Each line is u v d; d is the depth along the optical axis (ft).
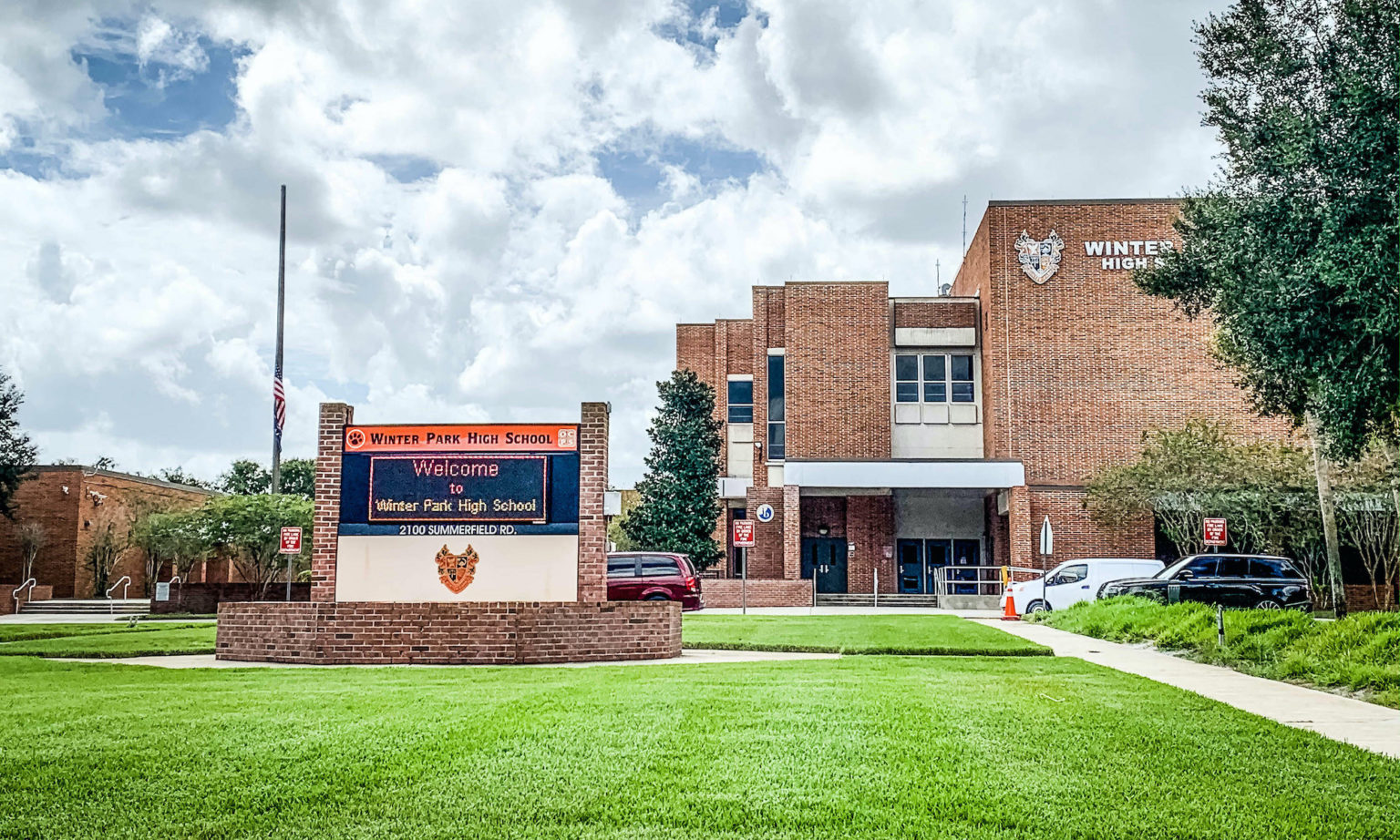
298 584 129.18
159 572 173.27
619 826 21.15
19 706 34.83
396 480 58.23
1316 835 20.89
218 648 58.29
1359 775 25.93
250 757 26.58
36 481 156.76
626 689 39.83
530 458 58.03
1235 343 70.64
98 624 98.07
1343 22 58.95
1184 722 32.78
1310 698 40.93
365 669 51.31
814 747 28.17
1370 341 57.93
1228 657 53.31
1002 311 138.92
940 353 148.87
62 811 22.11
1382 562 118.73
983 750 28.09
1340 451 63.31
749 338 161.07
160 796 23.12
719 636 70.85
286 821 21.47
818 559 147.13
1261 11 62.28
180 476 247.50
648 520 138.82
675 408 142.41
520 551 57.57
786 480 133.59
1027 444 136.36
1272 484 113.09
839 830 20.98
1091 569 107.24
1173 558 134.62
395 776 24.79
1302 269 58.65
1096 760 27.14
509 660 55.11
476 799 22.94
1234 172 64.95
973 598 127.13
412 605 55.77
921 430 147.54
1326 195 59.57
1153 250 138.51
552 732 29.84
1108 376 136.98
